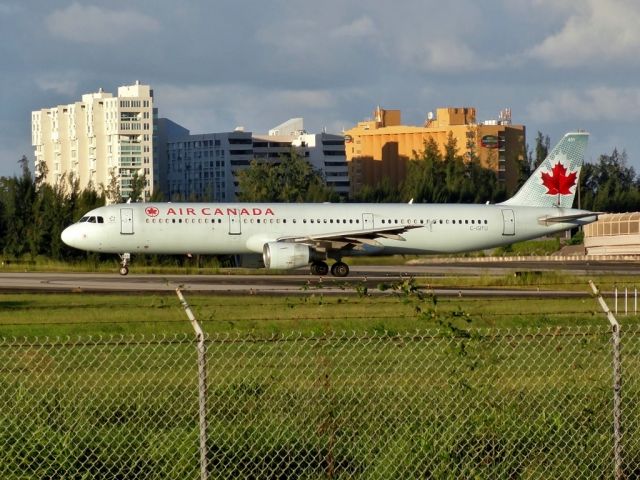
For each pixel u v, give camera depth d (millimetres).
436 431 62031
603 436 63500
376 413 66750
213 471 58719
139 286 193875
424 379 74188
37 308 142375
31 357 84375
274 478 60406
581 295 174875
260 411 67250
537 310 140250
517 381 72125
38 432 61000
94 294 173250
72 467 59000
